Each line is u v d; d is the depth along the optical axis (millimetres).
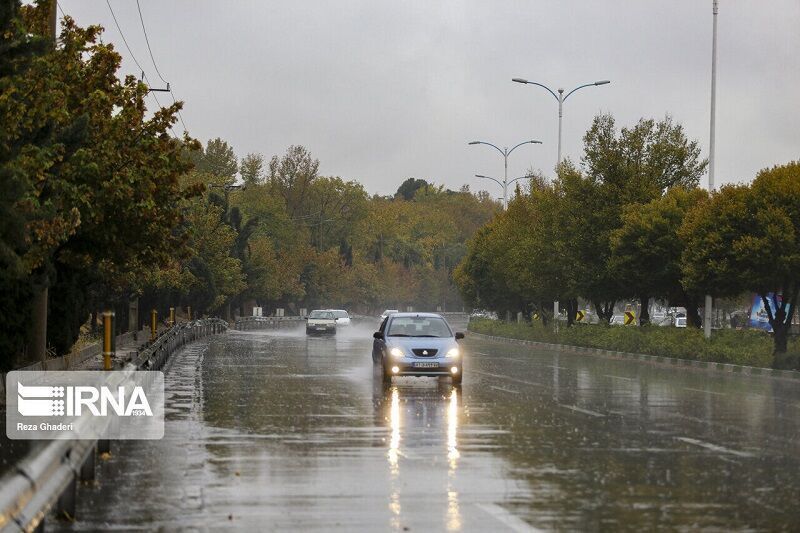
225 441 18641
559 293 73000
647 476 15000
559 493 13523
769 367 45312
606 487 14031
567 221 67062
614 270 60969
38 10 29297
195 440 18750
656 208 58781
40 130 25250
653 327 59969
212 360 46406
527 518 11883
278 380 34188
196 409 24438
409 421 22141
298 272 133750
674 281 59562
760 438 19766
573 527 11422
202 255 88062
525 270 74875
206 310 89062
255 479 14477
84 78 31562
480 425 21469
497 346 72312
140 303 71562
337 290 146875
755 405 27234
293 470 15297
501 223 94812
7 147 21906
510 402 27047
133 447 17797
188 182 92125
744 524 11656
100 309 54312
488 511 12281
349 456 16797
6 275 26219
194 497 13094
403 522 11609
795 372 41781
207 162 156875
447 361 32031
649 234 58125
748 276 46688
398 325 34188
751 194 47438
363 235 169750
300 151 160625
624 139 66062
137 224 32875
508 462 16250
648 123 66250
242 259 109125
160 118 33594
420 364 31828
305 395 28531
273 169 160500
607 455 17172
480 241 108438
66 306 37125
